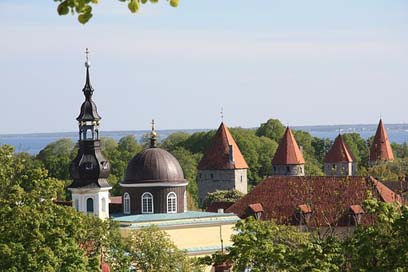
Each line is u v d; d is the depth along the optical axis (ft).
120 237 457.68
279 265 294.46
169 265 476.54
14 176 446.60
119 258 450.30
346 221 595.88
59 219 379.35
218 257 307.78
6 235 372.17
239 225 307.58
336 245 292.61
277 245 299.38
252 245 298.76
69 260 369.09
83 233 394.93
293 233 343.26
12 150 457.68
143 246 474.49
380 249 282.15
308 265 290.56
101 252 442.91
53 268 362.33
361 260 282.97
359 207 610.24
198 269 483.51
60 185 408.46
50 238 371.56
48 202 388.16
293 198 638.94
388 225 284.61
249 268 311.88
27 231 373.20
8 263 360.69
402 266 278.67
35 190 400.47
